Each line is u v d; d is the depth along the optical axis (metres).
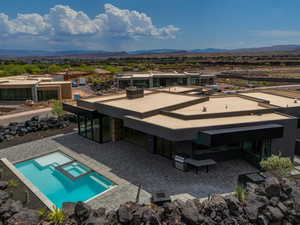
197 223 12.88
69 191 17.61
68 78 92.81
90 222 12.35
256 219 13.66
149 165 20.78
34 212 13.73
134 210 13.55
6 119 37.72
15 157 22.58
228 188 16.97
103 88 71.44
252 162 20.77
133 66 149.88
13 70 98.81
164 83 71.12
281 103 28.75
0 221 13.33
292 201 14.97
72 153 23.47
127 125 22.06
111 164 21.00
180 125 19.55
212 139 17.86
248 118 21.88
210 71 130.38
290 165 16.86
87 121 27.45
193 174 19.09
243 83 84.31
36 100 53.03
